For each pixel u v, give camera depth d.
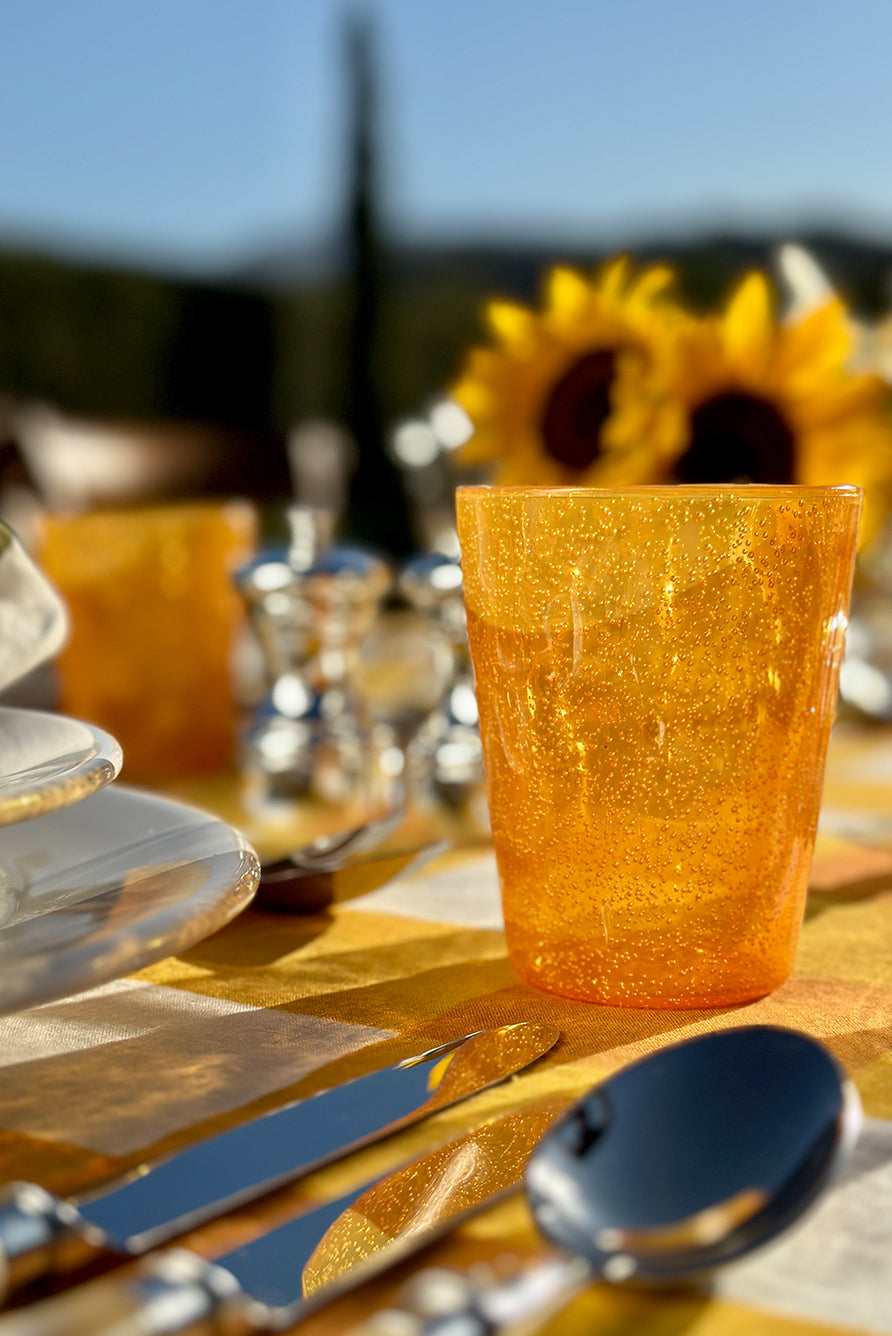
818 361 0.74
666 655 0.42
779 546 0.42
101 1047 0.41
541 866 0.44
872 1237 0.34
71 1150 0.37
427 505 1.06
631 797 0.43
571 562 0.42
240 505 0.85
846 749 0.85
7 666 0.42
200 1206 0.34
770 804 0.43
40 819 0.43
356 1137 0.36
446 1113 0.38
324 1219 0.37
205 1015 0.43
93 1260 0.32
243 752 0.73
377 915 0.52
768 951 0.44
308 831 0.65
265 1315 0.31
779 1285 0.33
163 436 1.73
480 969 0.47
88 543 0.76
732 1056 0.34
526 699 0.43
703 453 0.76
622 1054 0.41
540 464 0.80
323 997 0.44
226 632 0.81
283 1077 0.40
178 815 0.42
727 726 0.43
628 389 0.75
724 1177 0.33
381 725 0.82
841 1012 0.43
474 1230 0.34
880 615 1.04
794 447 0.75
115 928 0.36
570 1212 0.32
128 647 0.77
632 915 0.43
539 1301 0.29
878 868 0.57
